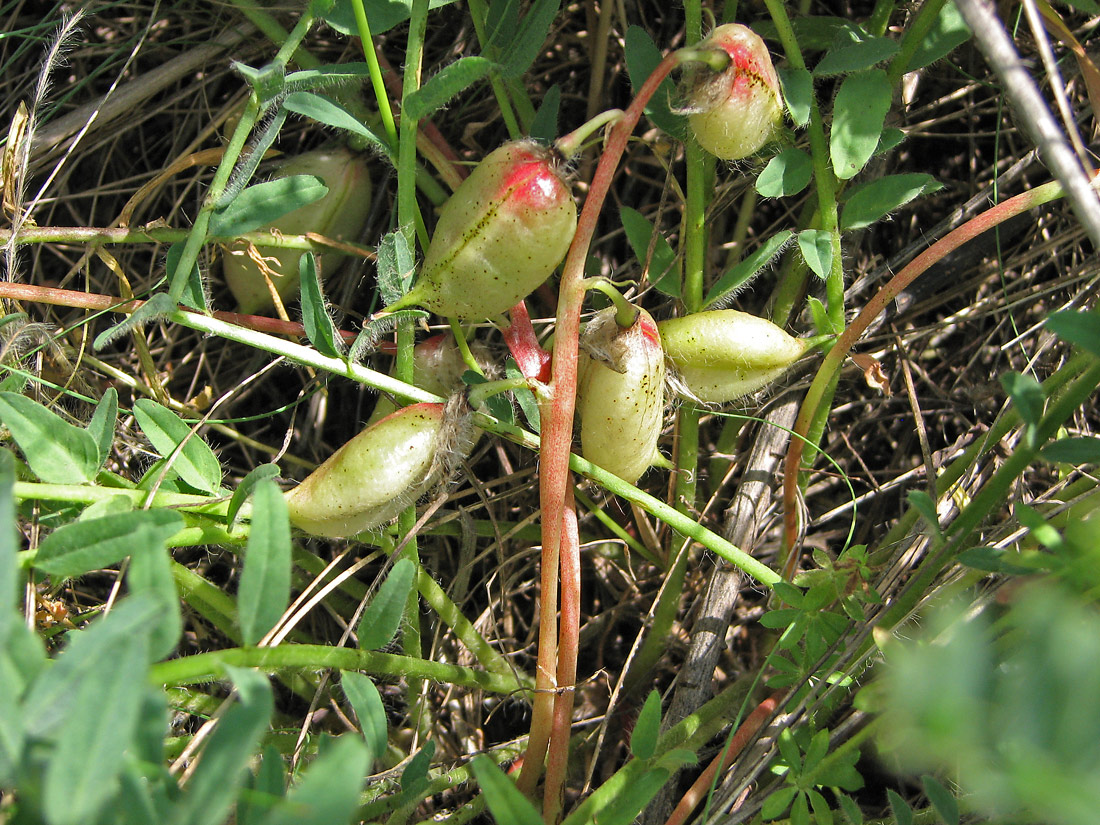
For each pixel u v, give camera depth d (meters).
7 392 0.15
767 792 0.17
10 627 0.11
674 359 0.18
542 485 0.17
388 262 0.17
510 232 0.16
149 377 0.22
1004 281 0.23
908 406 0.23
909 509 0.22
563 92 0.25
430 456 0.17
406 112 0.17
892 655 0.11
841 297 0.19
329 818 0.10
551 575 0.17
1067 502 0.17
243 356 0.24
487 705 0.21
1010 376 0.14
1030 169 0.23
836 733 0.17
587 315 0.21
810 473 0.21
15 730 0.11
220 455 0.24
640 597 0.22
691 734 0.19
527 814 0.13
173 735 0.20
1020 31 0.23
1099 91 0.19
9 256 0.20
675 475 0.21
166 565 0.12
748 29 0.17
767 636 0.21
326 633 0.22
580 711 0.21
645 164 0.24
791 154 0.18
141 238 0.20
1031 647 0.10
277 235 0.20
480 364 0.19
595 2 0.24
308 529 0.17
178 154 0.25
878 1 0.20
